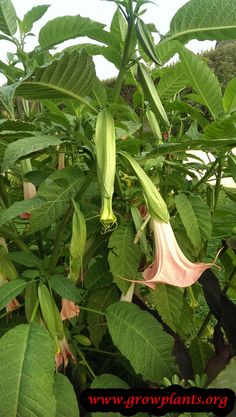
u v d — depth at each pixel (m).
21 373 0.46
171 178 0.65
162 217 0.50
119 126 0.55
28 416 0.44
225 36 0.60
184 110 0.67
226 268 0.80
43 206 0.53
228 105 0.58
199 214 0.59
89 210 0.62
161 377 0.55
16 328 0.50
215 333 0.64
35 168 0.82
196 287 0.83
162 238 0.50
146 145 0.67
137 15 0.51
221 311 0.65
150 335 0.56
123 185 0.68
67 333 0.63
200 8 0.57
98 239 0.65
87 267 0.71
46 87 0.50
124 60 0.55
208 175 0.64
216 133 0.54
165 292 0.64
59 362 0.57
